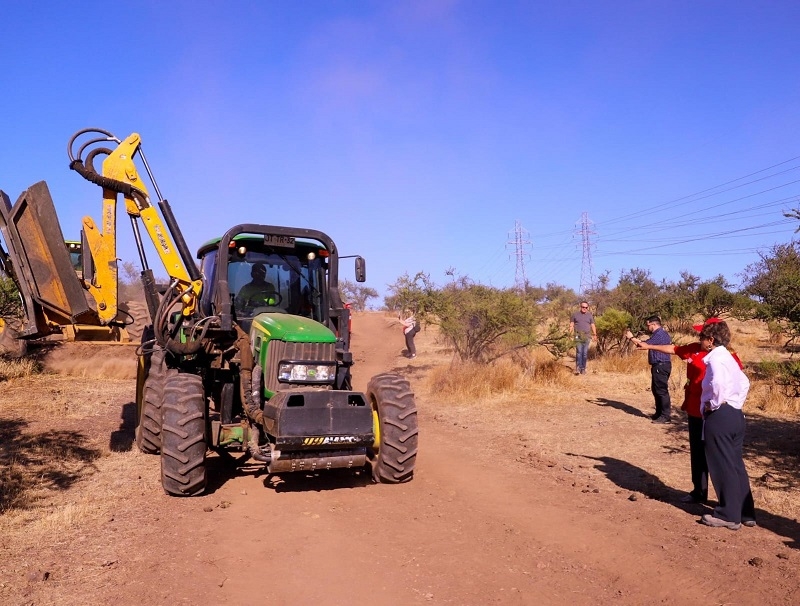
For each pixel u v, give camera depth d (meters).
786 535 5.01
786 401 10.19
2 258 7.05
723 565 4.38
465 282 15.36
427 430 9.41
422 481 6.64
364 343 25.33
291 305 7.03
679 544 4.80
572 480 6.66
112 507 5.60
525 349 14.49
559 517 5.46
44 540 4.77
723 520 5.18
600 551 4.67
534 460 7.47
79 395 11.21
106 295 7.34
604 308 25.42
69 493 5.99
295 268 7.12
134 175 7.30
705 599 3.88
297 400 5.91
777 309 10.71
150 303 7.44
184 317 7.21
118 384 12.62
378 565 4.40
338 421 5.89
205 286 7.41
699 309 20.89
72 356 13.59
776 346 18.94
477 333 14.05
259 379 6.24
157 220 7.29
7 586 3.95
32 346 13.96
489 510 5.66
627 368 14.84
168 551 4.58
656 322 9.59
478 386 12.21
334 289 7.00
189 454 5.85
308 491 6.24
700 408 5.66
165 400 6.00
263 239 6.93
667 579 4.17
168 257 7.26
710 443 5.25
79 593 3.87
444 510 5.65
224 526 5.16
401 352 21.39
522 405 11.05
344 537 4.94
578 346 14.40
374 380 6.77
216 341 6.88
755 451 7.66
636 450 7.96
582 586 4.08
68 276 6.82
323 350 6.36
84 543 4.72
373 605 3.80
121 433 8.65
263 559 4.49
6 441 7.81
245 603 3.80
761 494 6.05
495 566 4.39
